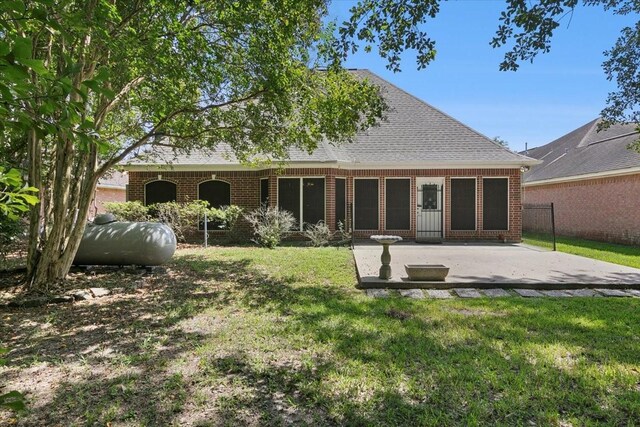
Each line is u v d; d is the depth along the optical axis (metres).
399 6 4.67
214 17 6.32
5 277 7.02
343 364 3.46
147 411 2.73
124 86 6.26
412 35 4.89
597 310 5.21
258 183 13.72
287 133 8.12
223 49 6.36
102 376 3.27
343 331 4.31
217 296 6.00
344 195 13.69
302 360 3.55
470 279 6.86
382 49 5.10
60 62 4.59
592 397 2.88
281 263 8.97
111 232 7.65
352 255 10.13
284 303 5.55
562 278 6.96
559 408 2.74
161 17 5.27
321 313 5.04
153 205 12.79
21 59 1.15
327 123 7.36
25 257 9.45
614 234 14.38
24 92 1.28
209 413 2.71
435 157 13.49
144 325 4.62
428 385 3.06
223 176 13.76
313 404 2.81
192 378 3.23
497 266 8.29
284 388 3.05
